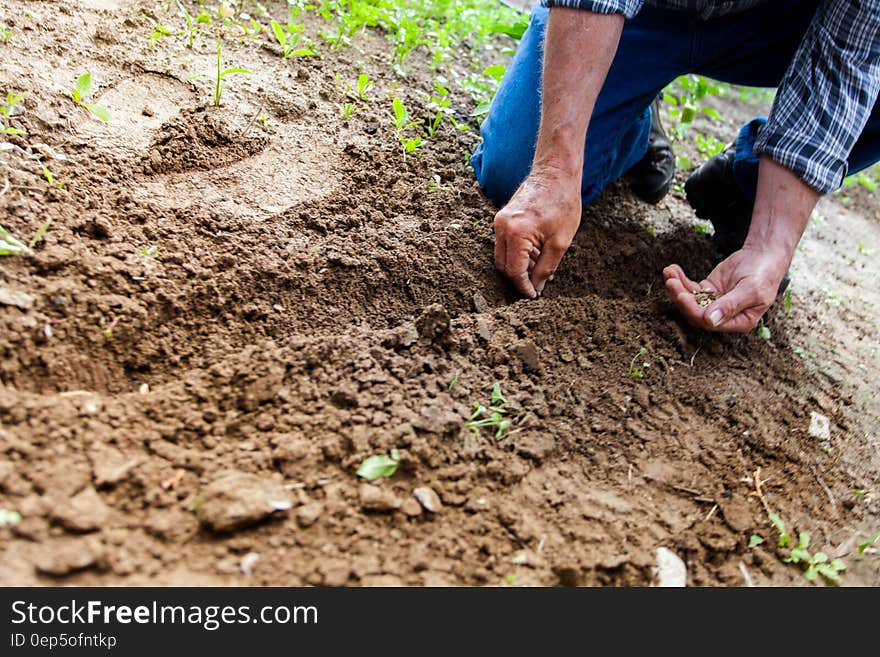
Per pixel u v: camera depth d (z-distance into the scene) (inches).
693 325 82.1
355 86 110.2
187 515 50.7
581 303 79.7
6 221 64.0
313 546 51.5
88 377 57.8
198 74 97.5
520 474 60.2
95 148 77.5
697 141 146.2
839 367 91.3
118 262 65.2
